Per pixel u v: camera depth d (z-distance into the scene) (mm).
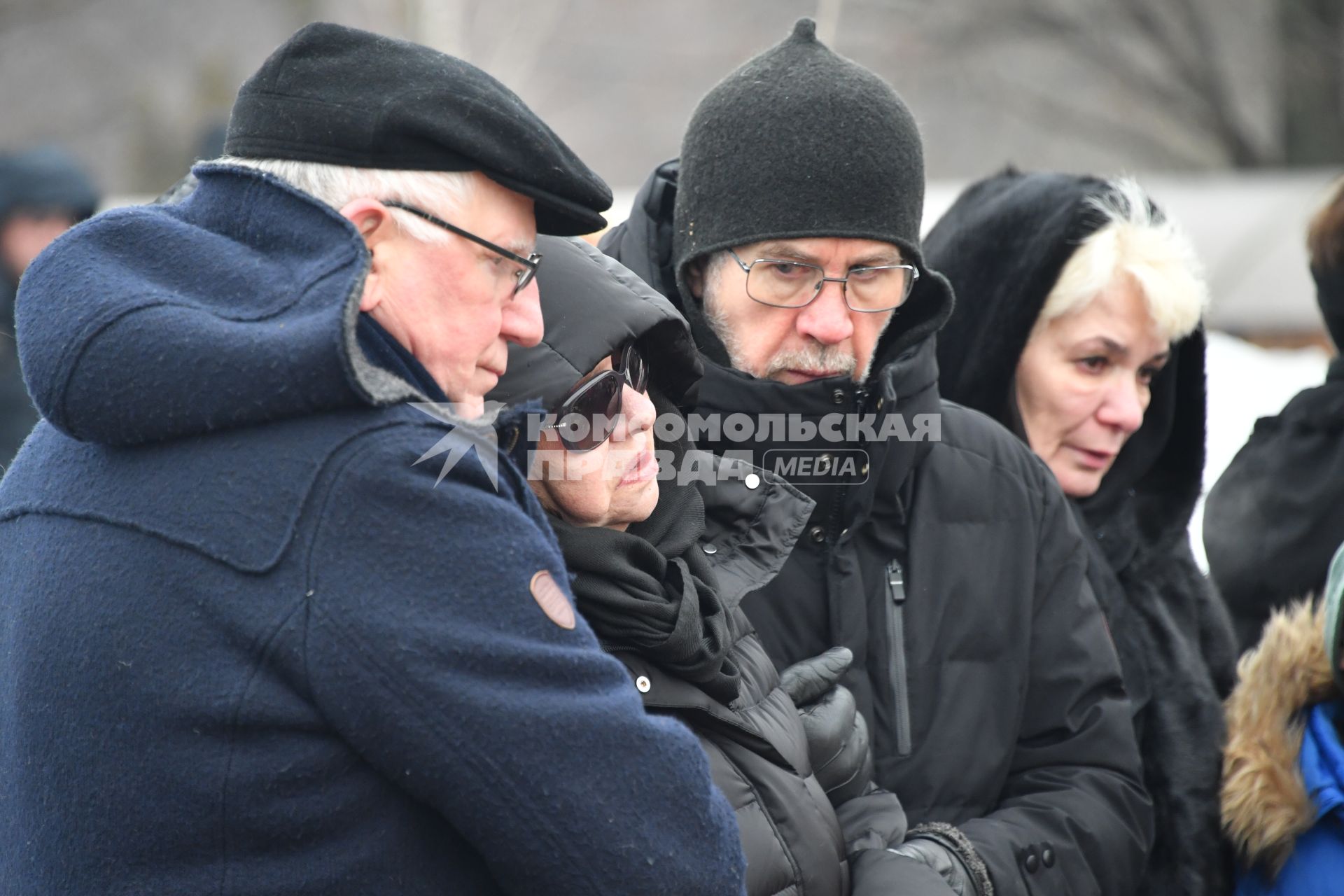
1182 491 9812
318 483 4488
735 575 6844
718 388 7359
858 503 7508
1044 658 7891
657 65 54719
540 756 4527
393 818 4594
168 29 53500
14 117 51406
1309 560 9680
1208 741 8844
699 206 7496
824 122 7164
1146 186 30141
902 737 7559
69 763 4590
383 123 4773
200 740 4465
